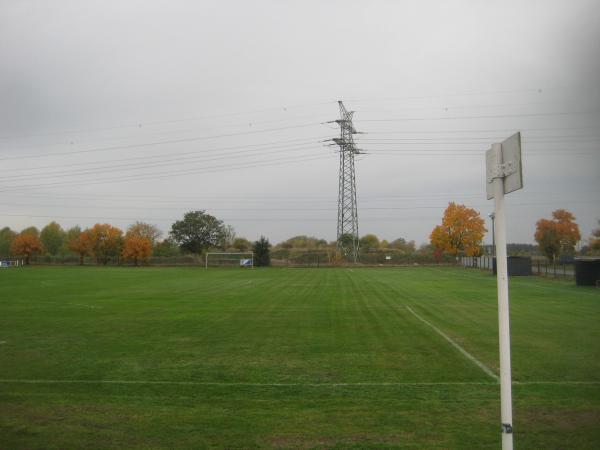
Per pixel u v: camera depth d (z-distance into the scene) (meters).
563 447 5.08
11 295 24.08
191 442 5.25
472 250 59.22
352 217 63.47
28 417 6.05
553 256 53.16
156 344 11.13
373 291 25.25
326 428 5.63
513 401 6.58
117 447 5.13
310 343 11.12
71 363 9.17
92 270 54.75
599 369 8.43
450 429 5.57
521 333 12.33
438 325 13.72
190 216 80.31
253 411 6.26
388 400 6.71
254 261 66.69
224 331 12.94
